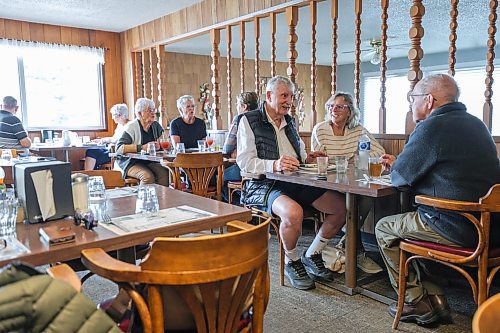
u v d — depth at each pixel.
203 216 1.48
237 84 8.55
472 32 6.30
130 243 1.27
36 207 1.37
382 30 3.24
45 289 0.77
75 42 6.30
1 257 1.06
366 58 8.85
